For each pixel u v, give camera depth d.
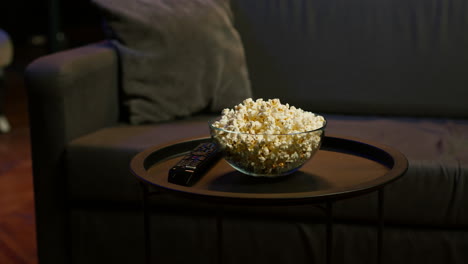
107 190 1.57
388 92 1.96
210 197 0.95
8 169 2.70
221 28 1.94
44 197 1.64
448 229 1.47
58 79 1.57
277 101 1.08
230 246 1.56
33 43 6.22
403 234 1.48
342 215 1.49
